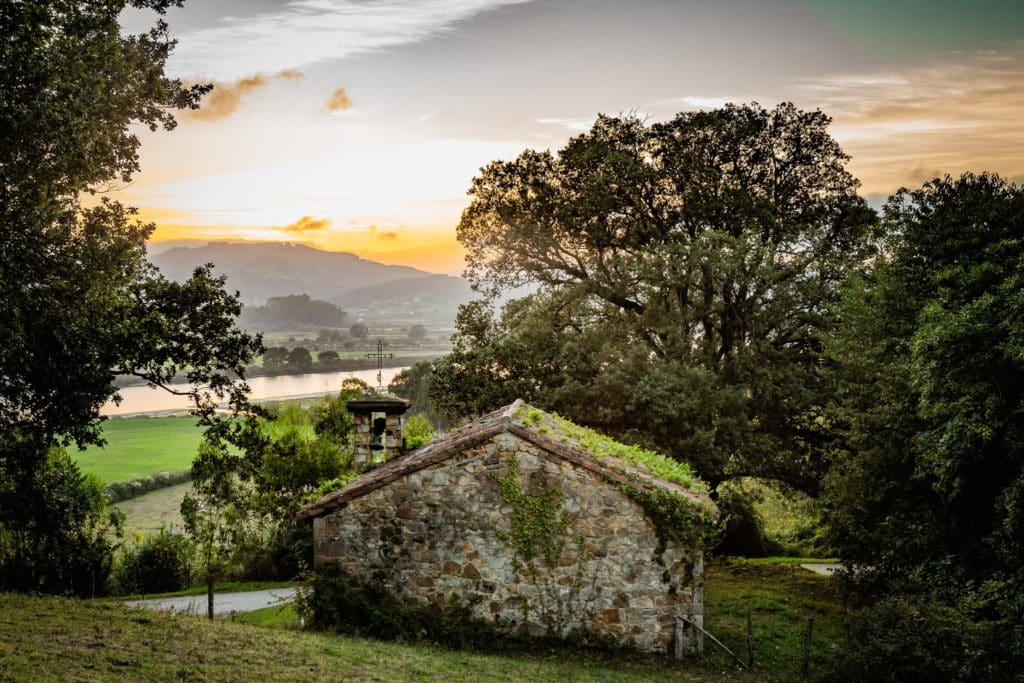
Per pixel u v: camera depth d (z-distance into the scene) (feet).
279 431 129.70
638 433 98.63
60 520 74.18
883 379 75.15
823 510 88.43
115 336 58.44
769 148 118.73
